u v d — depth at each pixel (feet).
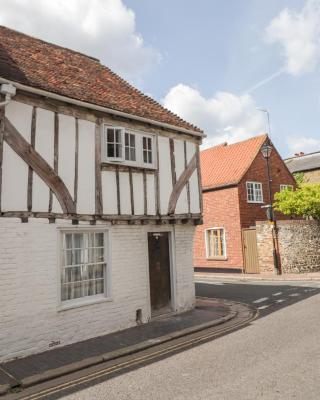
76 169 25.49
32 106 23.53
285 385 15.71
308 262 58.29
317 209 59.52
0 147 21.63
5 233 21.57
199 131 35.35
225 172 67.82
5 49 27.17
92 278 26.43
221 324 28.55
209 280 56.03
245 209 63.72
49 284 23.27
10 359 21.04
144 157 30.45
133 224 29.07
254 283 50.01
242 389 15.64
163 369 19.03
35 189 23.12
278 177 71.67
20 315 21.75
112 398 15.89
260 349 20.98
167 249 32.71
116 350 22.38
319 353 19.49
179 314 31.68
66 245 25.07
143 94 35.88
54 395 16.79
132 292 28.35
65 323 23.81
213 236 67.05
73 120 25.72
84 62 34.96
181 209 32.86
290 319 27.91
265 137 70.59
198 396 15.31
